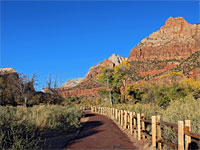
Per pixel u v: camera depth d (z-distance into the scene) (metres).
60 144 7.44
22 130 6.98
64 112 12.87
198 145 5.04
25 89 31.23
